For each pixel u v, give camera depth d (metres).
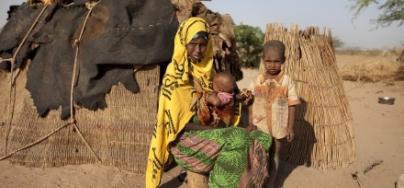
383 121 7.68
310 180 4.69
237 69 6.28
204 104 3.74
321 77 5.09
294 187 4.52
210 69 3.94
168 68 3.87
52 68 4.85
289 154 5.15
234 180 3.66
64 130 4.80
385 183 4.74
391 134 6.78
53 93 4.81
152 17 4.69
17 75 5.07
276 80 4.16
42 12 5.02
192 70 3.86
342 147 5.13
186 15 5.06
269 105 4.18
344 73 14.52
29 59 5.05
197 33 3.63
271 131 4.18
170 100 3.74
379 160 5.38
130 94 4.76
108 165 4.76
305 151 5.06
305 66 5.04
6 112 5.01
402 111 8.59
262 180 3.84
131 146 4.74
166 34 4.62
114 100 4.76
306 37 5.14
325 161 5.01
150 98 4.75
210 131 3.67
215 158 3.74
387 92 11.21
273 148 4.26
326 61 5.21
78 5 4.98
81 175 4.57
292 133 4.17
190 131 3.77
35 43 4.98
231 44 5.76
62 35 4.87
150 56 4.57
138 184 4.48
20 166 4.74
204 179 3.93
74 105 4.79
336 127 5.11
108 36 4.62
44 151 4.77
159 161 3.87
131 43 4.60
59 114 4.81
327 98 5.09
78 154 4.82
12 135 4.84
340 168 5.05
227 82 3.66
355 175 4.83
